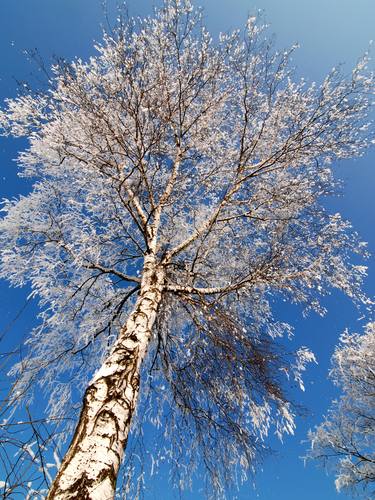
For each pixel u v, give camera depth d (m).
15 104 4.26
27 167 4.68
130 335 2.93
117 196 4.73
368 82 4.29
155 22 4.23
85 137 4.38
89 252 4.43
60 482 1.69
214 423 4.02
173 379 4.45
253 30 4.43
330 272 4.27
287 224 4.52
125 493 3.29
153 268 3.99
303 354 3.94
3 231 4.36
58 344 4.59
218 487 3.92
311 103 4.57
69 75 4.16
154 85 4.26
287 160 4.71
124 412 2.21
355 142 4.56
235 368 3.85
